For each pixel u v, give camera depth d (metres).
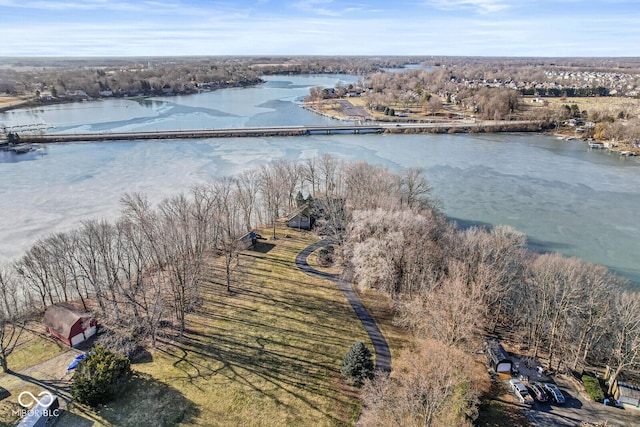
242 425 46.03
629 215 117.38
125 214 93.75
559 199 128.62
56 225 101.00
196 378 52.34
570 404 51.16
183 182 131.75
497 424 47.44
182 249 68.25
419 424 43.41
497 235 78.00
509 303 70.31
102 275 69.88
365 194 94.38
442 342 53.84
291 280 77.19
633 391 51.06
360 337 61.81
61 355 55.84
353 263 75.06
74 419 45.31
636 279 85.81
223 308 67.94
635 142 190.38
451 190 134.50
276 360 56.31
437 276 70.00
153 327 58.22
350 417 47.84
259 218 105.00
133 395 49.00
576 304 61.03
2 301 63.84
